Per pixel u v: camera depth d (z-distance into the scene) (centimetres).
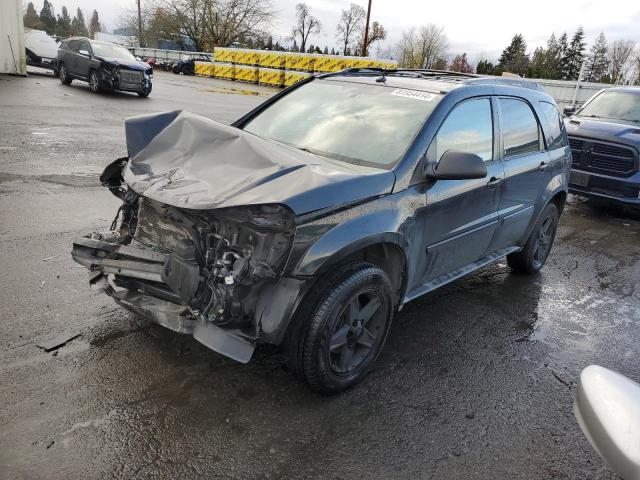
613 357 407
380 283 312
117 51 1798
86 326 352
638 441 136
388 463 266
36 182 671
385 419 299
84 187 673
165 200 269
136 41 6594
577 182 869
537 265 552
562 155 533
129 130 344
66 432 259
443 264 389
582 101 2698
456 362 369
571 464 282
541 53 7912
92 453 249
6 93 1465
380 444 279
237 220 260
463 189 375
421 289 378
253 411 291
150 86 1750
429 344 390
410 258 337
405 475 260
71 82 1933
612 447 139
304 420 289
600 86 2648
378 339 330
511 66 8031
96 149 895
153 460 249
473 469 270
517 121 460
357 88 418
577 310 487
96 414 274
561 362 388
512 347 401
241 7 5491
